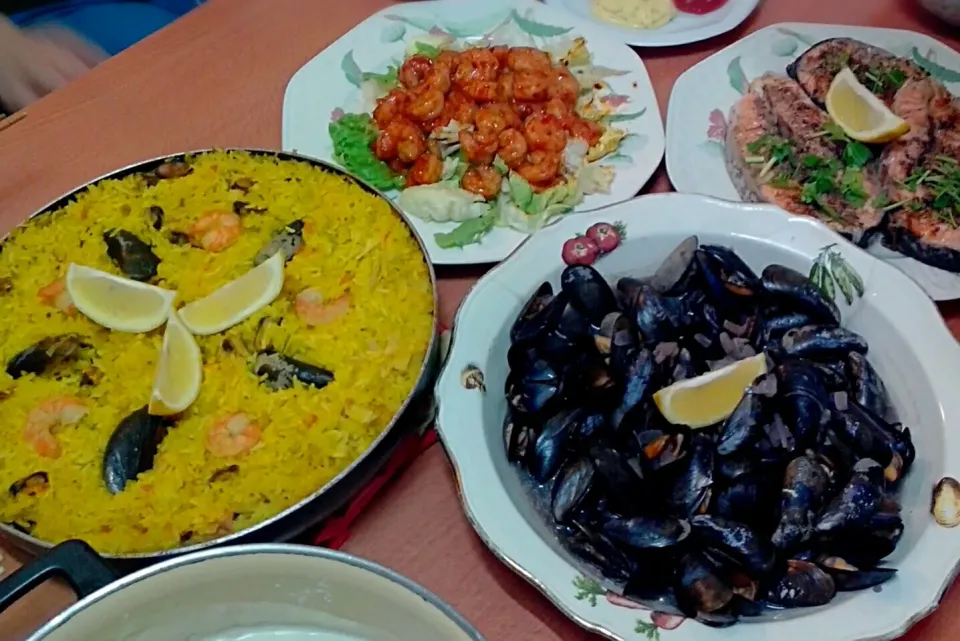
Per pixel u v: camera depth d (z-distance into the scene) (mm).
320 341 984
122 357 982
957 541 816
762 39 1409
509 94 1307
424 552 937
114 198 1131
